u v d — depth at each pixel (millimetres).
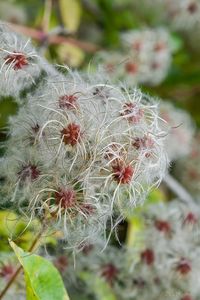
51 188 346
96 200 345
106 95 367
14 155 359
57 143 345
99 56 580
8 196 361
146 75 594
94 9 664
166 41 608
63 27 598
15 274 380
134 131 355
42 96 361
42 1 610
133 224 474
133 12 669
